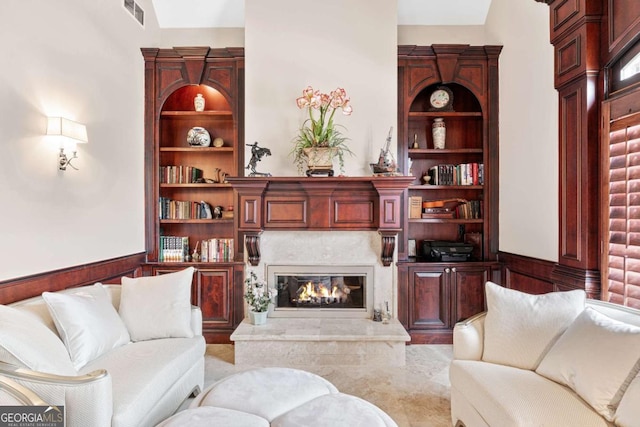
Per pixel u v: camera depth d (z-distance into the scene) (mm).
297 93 3615
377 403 2547
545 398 1655
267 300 3459
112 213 3227
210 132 4246
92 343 2074
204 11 4016
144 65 3822
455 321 3732
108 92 3164
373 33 3615
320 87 3613
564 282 2701
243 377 1922
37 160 2350
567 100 2682
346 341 3168
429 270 3734
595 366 1622
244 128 3799
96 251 2984
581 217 2525
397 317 3654
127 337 2418
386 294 3605
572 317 2029
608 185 2355
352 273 3629
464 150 3912
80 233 2775
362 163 3607
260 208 3488
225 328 3758
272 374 1962
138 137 3707
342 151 3602
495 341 2115
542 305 2111
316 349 3180
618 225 2273
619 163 2271
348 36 3617
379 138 3611
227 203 4223
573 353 1754
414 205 4039
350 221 3510
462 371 2033
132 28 3576
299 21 3625
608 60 2371
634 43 2188
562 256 2730
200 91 4219
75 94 2721
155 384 1927
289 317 3623
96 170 2982
